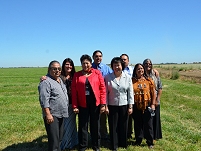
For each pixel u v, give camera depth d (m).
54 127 2.40
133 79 2.96
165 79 15.73
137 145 3.03
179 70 22.89
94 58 3.14
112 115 2.82
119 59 2.77
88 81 2.68
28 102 6.46
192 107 5.73
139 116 2.98
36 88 10.40
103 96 2.72
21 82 14.40
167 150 2.87
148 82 2.91
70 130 2.92
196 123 4.30
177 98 7.01
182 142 3.14
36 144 3.13
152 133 2.92
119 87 2.77
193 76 15.73
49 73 2.47
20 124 3.91
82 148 2.78
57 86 2.43
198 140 3.26
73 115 2.95
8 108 5.48
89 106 2.73
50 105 2.40
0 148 2.98
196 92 8.35
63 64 2.86
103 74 3.17
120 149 2.87
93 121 2.75
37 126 3.87
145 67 3.05
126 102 2.82
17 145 3.08
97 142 2.80
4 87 10.80
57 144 2.43
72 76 2.92
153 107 2.90
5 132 3.51
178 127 3.82
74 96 2.70
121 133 2.89
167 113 5.11
